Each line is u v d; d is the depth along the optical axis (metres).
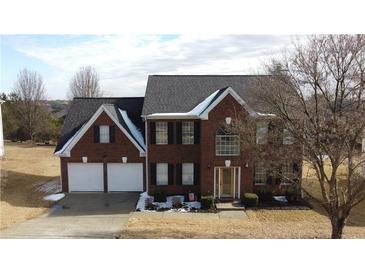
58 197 24.34
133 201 23.47
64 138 27.23
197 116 23.38
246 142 17.69
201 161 23.05
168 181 24.47
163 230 17.06
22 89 58.06
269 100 14.73
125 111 28.41
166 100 25.06
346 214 13.84
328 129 13.23
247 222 19.05
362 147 14.94
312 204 22.38
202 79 26.73
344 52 13.59
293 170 19.31
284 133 15.33
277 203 22.70
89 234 16.55
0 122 40.94
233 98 22.20
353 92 13.44
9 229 17.45
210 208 21.78
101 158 25.50
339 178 20.61
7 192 25.58
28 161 38.94
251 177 22.94
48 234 16.58
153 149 24.27
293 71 15.41
